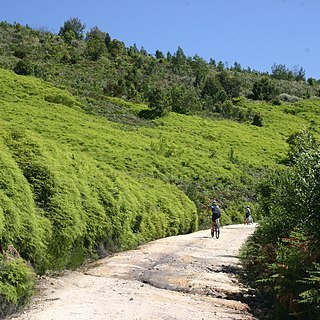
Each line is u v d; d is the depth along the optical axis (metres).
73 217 12.02
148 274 11.34
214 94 87.75
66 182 12.80
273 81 116.00
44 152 12.55
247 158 51.09
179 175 38.38
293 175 8.84
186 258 14.16
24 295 7.66
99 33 114.88
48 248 10.73
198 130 58.69
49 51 89.06
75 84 68.06
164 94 67.81
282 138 65.69
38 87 54.56
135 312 7.47
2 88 50.97
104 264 12.67
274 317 7.86
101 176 16.30
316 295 6.34
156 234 20.70
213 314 7.86
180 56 115.12
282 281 7.79
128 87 74.19
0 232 8.38
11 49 84.44
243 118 74.19
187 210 26.06
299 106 89.31
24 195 10.14
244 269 12.45
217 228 21.48
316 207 7.54
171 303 8.47
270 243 10.83
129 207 17.47
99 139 39.53
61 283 9.76
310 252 7.38
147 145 42.94
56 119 43.53
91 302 8.08
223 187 39.88
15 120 39.03
